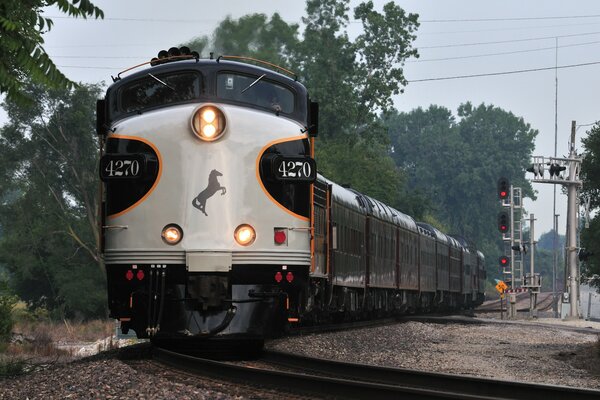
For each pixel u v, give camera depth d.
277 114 42.72
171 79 42.41
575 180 132.38
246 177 40.19
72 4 25.70
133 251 39.94
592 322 126.81
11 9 25.34
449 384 33.56
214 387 31.91
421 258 115.31
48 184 179.50
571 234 132.50
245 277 39.88
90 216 179.00
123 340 78.56
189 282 39.53
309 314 61.06
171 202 39.69
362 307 81.00
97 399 29.67
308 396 29.95
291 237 41.09
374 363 48.50
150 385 31.52
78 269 178.62
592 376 47.00
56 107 179.38
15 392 32.84
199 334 39.28
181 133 40.03
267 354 44.81
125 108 42.41
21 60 25.56
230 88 42.41
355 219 76.19
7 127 178.12
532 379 43.91
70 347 83.19
